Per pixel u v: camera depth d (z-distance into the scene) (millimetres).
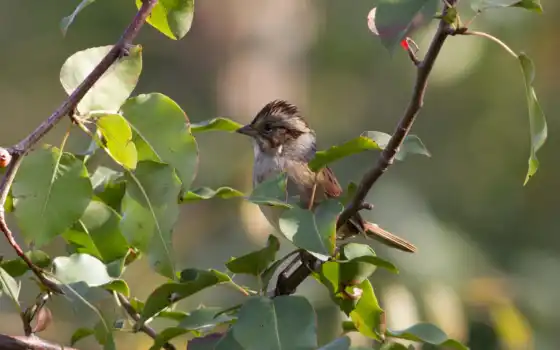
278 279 5836
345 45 16047
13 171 4926
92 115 5133
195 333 5969
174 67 16703
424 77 5188
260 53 16562
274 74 16562
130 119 5285
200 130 6547
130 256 5887
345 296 5508
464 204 14516
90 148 6191
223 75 16547
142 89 16562
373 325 5578
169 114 5312
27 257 5254
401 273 11016
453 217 14422
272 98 16578
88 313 5816
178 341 9523
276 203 5328
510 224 14320
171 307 6137
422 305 10797
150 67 16641
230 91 16562
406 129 5434
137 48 5211
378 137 6035
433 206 14391
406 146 5820
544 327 12023
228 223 14617
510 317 10672
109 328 5184
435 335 5516
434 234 12203
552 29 14281
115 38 16297
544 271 13180
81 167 5223
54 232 5145
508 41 14445
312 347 4828
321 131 16109
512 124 14750
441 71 14562
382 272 10539
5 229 5082
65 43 16688
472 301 11461
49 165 5184
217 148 15195
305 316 4910
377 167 5617
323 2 16266
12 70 16875
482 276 12094
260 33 16562
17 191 5125
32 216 5125
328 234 5227
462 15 6824
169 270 5152
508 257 13812
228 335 4891
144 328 5754
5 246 13383
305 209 5352
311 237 5219
